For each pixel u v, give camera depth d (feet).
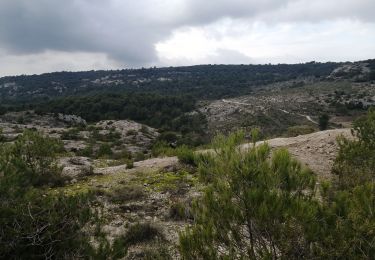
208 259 14.20
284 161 14.76
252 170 14.29
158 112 359.87
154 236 25.84
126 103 357.20
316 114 330.13
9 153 31.17
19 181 20.33
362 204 14.61
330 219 14.14
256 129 16.17
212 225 14.69
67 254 17.62
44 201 19.01
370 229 13.29
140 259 22.52
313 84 565.12
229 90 628.69
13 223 17.22
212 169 15.70
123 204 33.37
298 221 13.44
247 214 14.34
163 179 42.22
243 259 14.02
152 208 32.60
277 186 14.52
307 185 14.93
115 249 18.47
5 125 197.16
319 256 13.41
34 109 313.94
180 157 49.47
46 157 41.47
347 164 31.53
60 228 18.17
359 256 13.42
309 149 50.47
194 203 16.15
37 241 17.19
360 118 36.68
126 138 179.73
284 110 352.08
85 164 58.13
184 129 285.84
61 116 285.64
